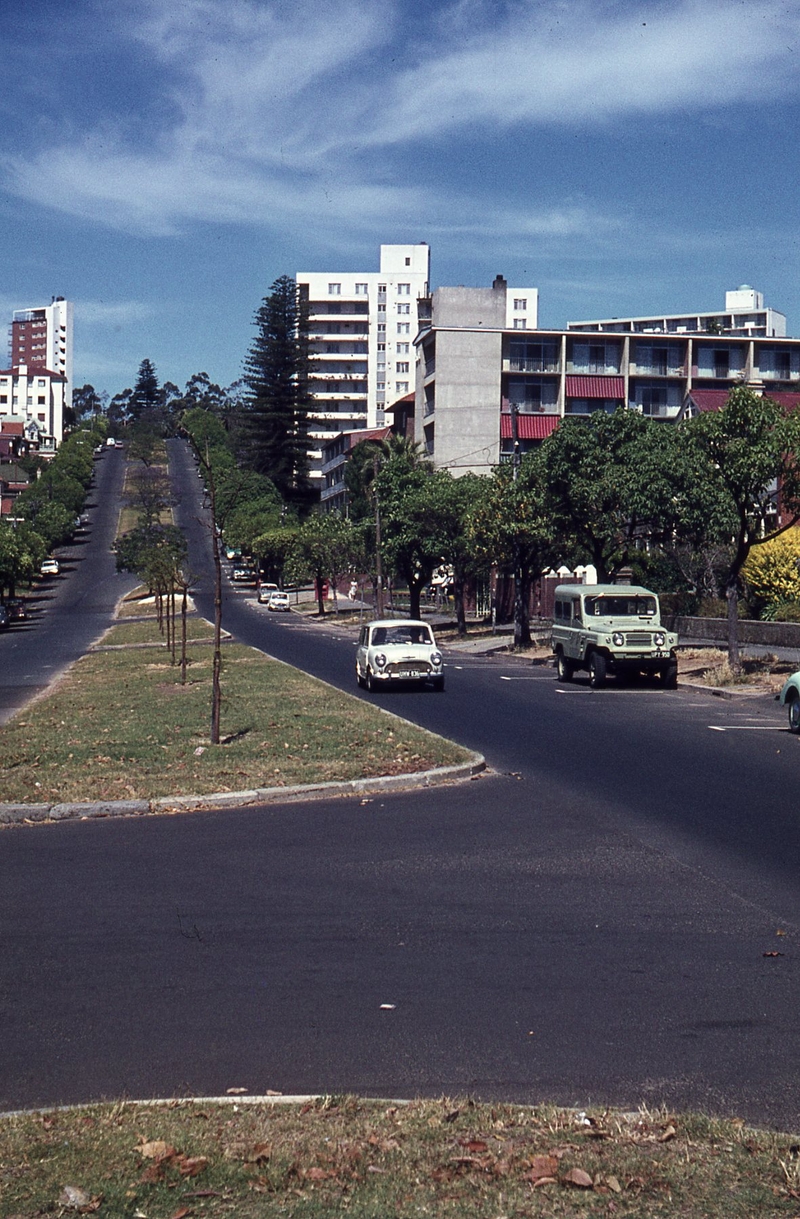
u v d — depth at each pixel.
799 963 6.78
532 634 52.53
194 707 20.59
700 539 32.94
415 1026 5.75
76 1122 4.52
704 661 31.61
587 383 81.81
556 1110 4.61
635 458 34.72
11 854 9.86
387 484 57.31
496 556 43.28
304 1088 5.00
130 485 159.00
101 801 11.80
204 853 9.80
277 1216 3.74
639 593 27.89
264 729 17.27
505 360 82.06
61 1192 3.92
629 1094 4.92
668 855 9.66
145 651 40.19
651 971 6.63
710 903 8.13
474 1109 4.63
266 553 97.56
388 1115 4.58
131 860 9.56
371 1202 3.83
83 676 30.66
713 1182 3.94
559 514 36.66
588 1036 5.61
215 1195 3.89
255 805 12.14
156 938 7.33
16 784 12.74
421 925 7.61
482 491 50.03
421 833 10.59
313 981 6.47
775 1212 3.74
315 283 155.38
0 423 193.62
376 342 155.25
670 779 13.69
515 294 163.62
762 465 25.53
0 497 141.12
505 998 6.17
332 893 8.43
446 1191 3.90
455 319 82.06
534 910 7.96
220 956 6.94
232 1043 5.54
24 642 52.12
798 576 40.12
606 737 17.72
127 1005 6.08
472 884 8.70
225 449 135.62
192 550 120.44
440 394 81.00
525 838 10.34
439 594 79.12
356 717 18.70
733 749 16.44
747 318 171.50
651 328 184.62
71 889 8.58
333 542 74.88
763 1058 5.33
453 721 19.86
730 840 10.24
